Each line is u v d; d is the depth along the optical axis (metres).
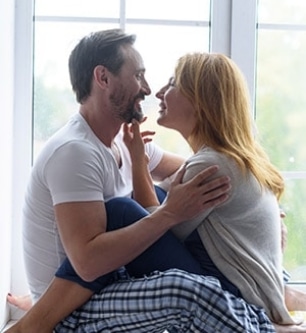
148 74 1.76
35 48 1.75
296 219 1.80
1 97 1.55
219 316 1.10
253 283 1.20
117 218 1.22
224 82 1.27
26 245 1.36
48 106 1.76
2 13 1.55
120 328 1.19
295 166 1.81
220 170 1.20
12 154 1.72
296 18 1.77
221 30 1.75
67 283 1.20
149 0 1.75
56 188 1.21
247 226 1.22
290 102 1.79
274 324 1.22
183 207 1.17
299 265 1.81
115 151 1.40
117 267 1.17
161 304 1.11
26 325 1.20
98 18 1.75
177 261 1.21
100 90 1.33
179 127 1.33
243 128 1.29
